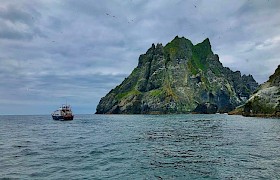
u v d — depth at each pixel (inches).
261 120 4311.0
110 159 1084.5
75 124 4419.3
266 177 767.1
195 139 1809.8
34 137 2139.5
